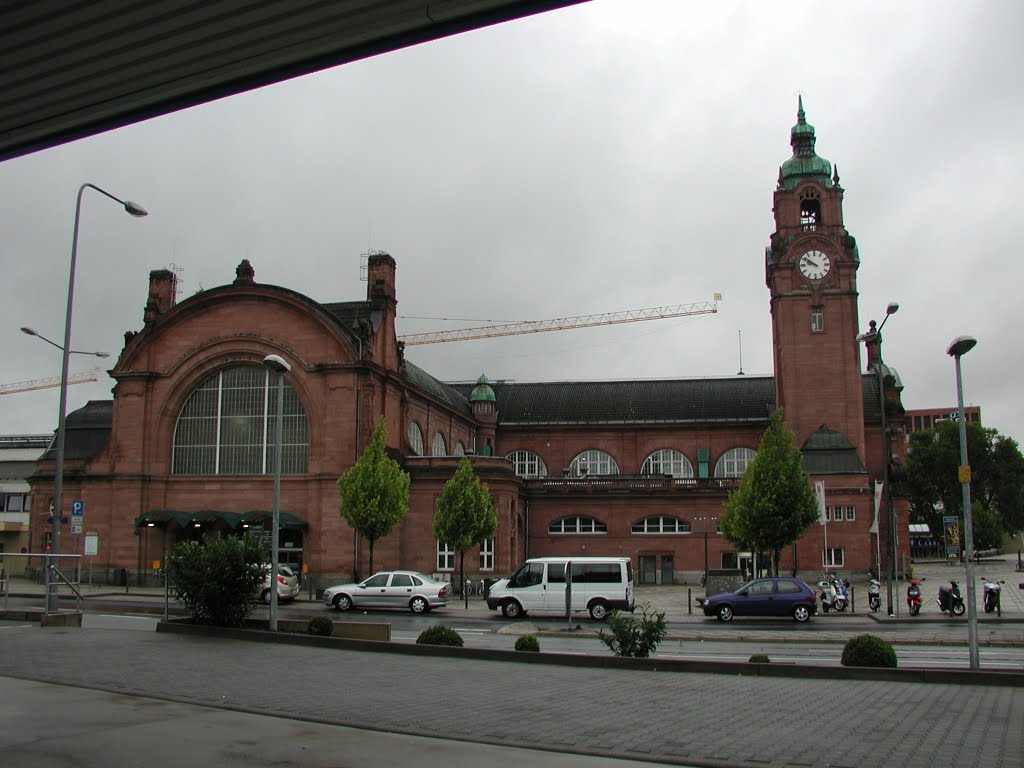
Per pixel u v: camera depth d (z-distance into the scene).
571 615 38.66
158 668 19.70
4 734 12.85
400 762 11.77
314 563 56.34
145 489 59.72
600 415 84.50
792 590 39.12
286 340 58.88
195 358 60.06
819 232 72.56
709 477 74.81
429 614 41.38
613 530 70.75
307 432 58.38
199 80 13.65
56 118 14.98
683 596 55.28
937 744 13.22
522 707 15.81
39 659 20.64
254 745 12.54
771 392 84.00
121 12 11.75
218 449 59.59
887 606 45.09
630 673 20.31
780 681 19.27
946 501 118.62
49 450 74.19
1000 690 18.25
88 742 12.44
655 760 12.22
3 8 11.64
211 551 27.59
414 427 67.94
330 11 11.68
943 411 189.88
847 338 71.19
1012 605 48.50
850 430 70.06
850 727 14.37
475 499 53.66
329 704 15.81
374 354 60.28
